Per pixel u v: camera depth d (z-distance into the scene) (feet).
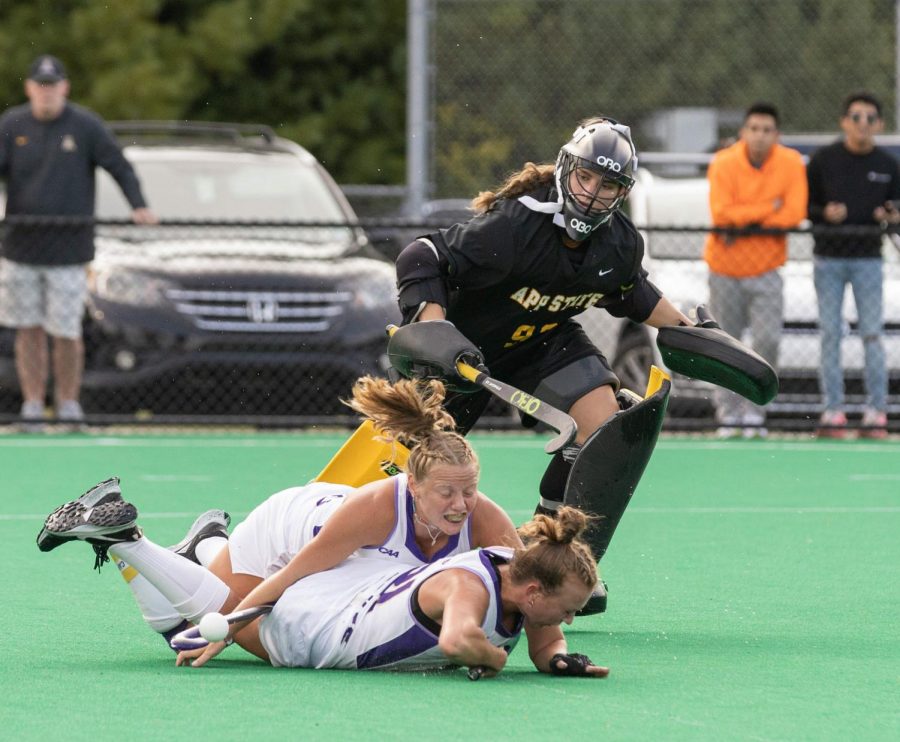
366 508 57.00
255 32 257.34
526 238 65.05
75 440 141.59
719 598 75.15
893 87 268.62
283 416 145.59
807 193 143.95
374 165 265.13
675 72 265.95
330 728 47.44
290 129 260.01
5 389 151.74
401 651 55.47
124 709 49.98
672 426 147.54
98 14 244.22
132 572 58.65
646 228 140.36
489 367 69.77
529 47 252.42
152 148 160.86
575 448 68.03
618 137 63.72
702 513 104.68
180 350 142.82
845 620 69.51
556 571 53.47
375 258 148.77
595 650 62.13
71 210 142.20
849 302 151.64
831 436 147.95
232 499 108.27
